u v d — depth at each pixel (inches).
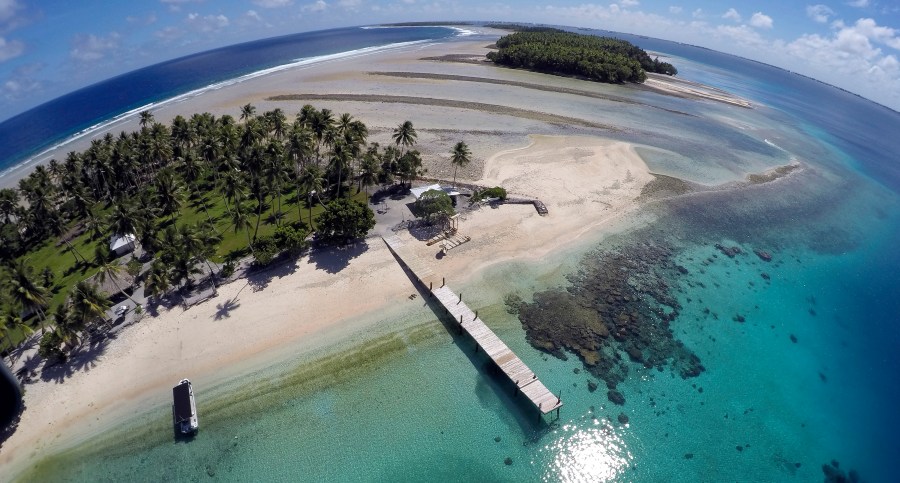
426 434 1876.2
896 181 4963.1
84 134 6048.2
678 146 5137.8
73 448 1800.0
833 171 4955.7
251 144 3654.0
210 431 1862.7
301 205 3506.4
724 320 2573.8
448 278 2716.5
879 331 2596.0
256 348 2223.2
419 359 2201.0
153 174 4116.6
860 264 3216.0
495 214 3400.6
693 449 1865.2
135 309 2411.4
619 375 2176.4
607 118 6003.9
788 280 2970.0
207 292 2536.9
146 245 2608.3
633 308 2600.9
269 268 2741.1
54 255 3105.3
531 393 1972.2
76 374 2084.2
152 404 1963.6
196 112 6210.6
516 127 5388.8
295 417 1921.8
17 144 6427.2
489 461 1790.1
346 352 2215.8
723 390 2139.5
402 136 3841.0
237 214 2672.2
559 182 3983.8
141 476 1711.4
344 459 1776.6
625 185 4055.1
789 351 2395.4
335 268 2758.4
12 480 1696.6
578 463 1797.5
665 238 3304.6
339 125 3941.9
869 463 1855.3
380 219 3289.9
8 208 3112.7
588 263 2950.3
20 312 2305.6
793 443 1914.4
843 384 2222.0
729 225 3560.5
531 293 2659.9
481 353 2245.3
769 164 4911.4
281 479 1707.7
